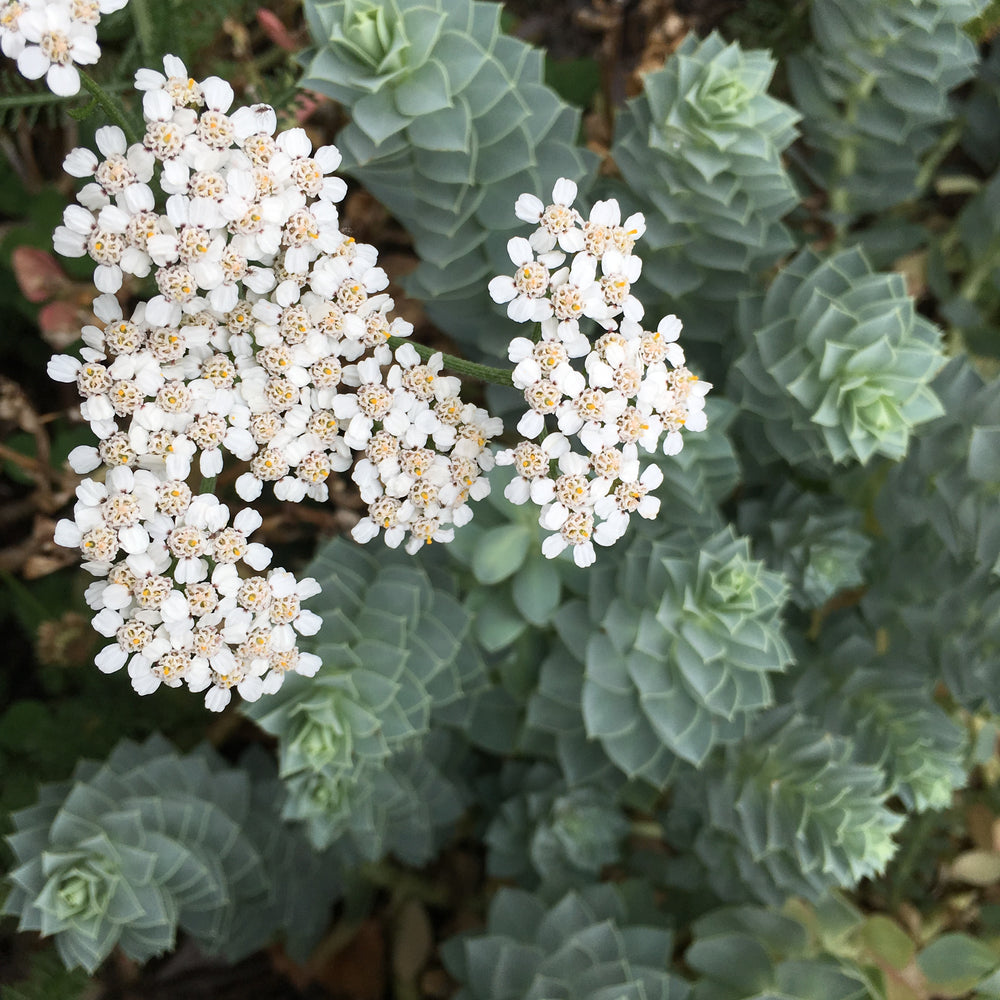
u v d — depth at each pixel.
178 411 0.14
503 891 0.21
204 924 0.20
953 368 0.20
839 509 0.22
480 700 0.23
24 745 0.22
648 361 0.14
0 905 0.21
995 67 0.24
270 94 0.20
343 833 0.22
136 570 0.14
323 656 0.18
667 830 0.23
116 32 0.21
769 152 0.19
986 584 0.20
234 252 0.14
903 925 0.23
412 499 0.15
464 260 0.20
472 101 0.17
